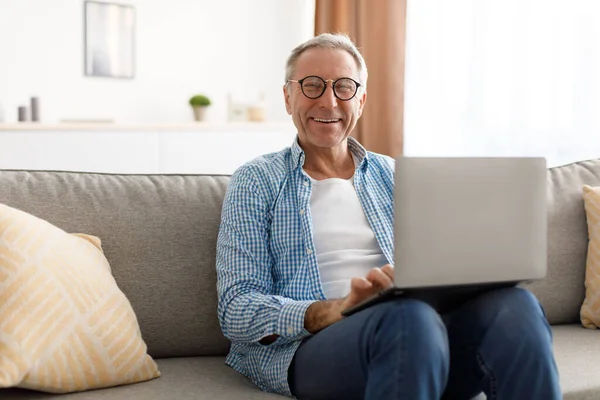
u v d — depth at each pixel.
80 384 1.48
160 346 1.78
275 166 1.84
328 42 1.90
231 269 1.71
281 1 5.59
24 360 1.37
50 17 4.95
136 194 1.83
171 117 5.35
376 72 4.71
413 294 1.38
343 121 1.88
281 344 1.62
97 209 1.78
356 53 1.92
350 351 1.41
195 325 1.80
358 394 1.44
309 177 1.83
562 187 2.17
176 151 4.56
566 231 2.11
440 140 4.61
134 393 1.50
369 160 1.94
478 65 4.32
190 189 1.89
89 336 1.50
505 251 1.39
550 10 3.90
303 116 1.86
